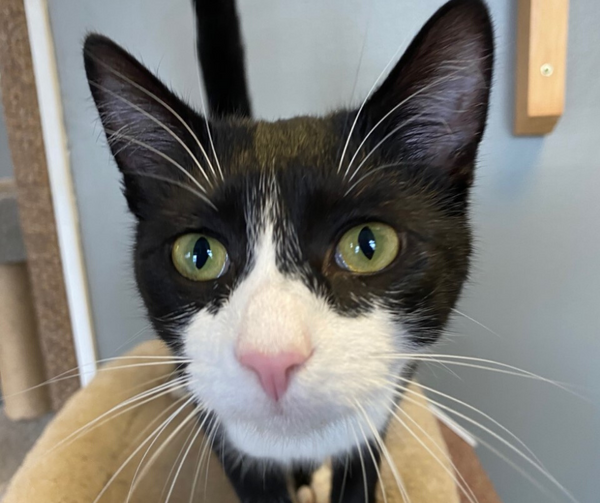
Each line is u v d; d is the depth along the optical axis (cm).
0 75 21
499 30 20
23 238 23
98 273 23
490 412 24
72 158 22
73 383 24
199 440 15
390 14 21
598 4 20
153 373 16
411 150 12
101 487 13
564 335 23
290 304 9
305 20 21
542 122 19
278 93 21
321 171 11
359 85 21
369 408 11
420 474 14
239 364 9
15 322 26
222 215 11
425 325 11
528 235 22
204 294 11
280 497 14
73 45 21
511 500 25
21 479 13
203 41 19
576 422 24
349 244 11
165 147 13
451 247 12
